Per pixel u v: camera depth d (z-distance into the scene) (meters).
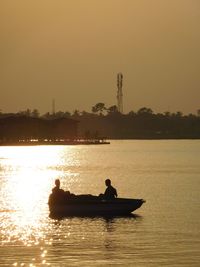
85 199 136.38
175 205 153.62
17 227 122.06
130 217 132.75
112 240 109.50
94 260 96.50
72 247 104.50
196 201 162.88
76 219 130.12
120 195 179.88
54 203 135.88
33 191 195.12
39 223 126.31
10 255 99.31
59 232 116.69
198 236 112.56
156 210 143.62
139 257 98.25
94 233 115.62
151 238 110.88
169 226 122.25
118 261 96.19
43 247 104.25
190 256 98.81
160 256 98.81
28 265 94.06
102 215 134.62
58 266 93.62
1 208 150.12
